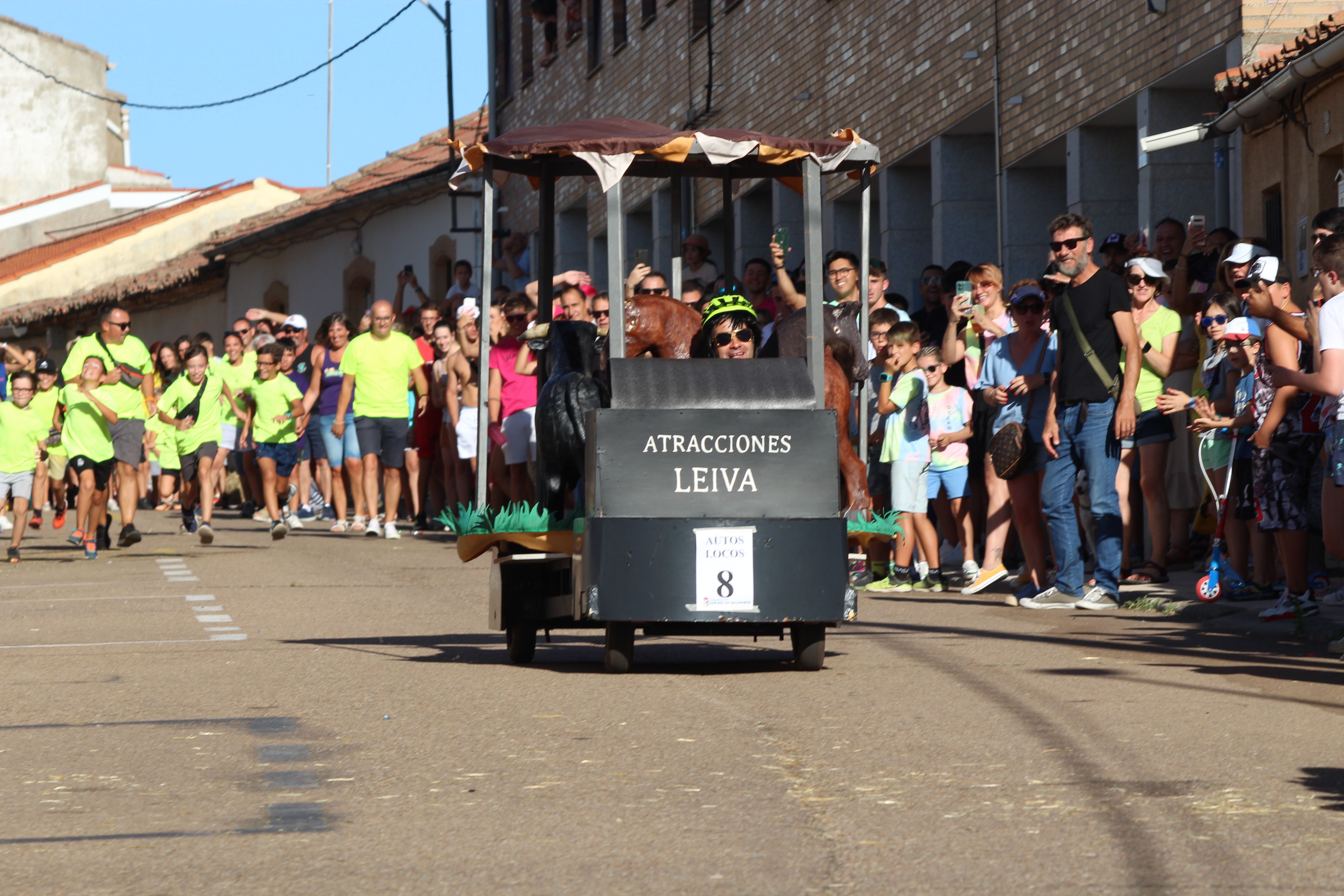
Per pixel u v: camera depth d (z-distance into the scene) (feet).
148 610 59.47
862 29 105.70
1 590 69.72
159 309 224.12
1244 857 23.06
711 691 38.29
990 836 24.41
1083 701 35.73
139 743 32.48
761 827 25.12
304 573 73.41
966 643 46.03
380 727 33.91
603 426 40.16
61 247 264.93
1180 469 62.85
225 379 111.55
